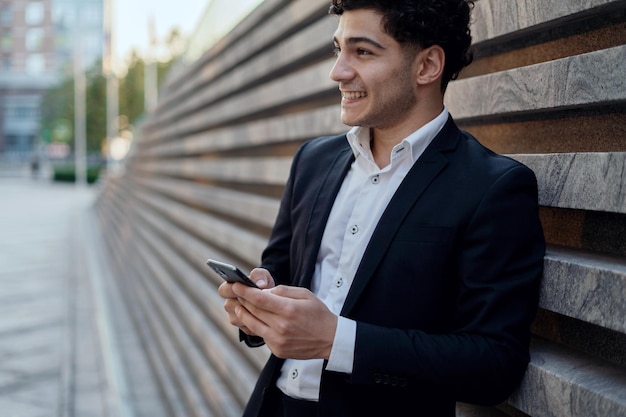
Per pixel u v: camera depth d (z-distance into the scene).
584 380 1.23
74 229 16.88
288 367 1.50
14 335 6.91
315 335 1.22
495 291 1.21
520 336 1.25
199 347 4.70
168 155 9.19
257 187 4.51
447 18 1.33
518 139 1.73
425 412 1.34
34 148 71.94
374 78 1.34
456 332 1.25
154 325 6.18
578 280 1.27
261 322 1.28
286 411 1.46
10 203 26.12
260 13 4.18
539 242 1.30
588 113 1.48
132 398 4.83
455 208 1.26
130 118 49.72
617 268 1.22
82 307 8.09
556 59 1.54
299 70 3.63
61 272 10.85
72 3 72.00
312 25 3.18
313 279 1.46
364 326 1.24
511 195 1.25
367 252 1.31
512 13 1.64
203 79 6.52
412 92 1.36
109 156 40.22
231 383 3.65
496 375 1.21
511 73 1.62
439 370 1.20
